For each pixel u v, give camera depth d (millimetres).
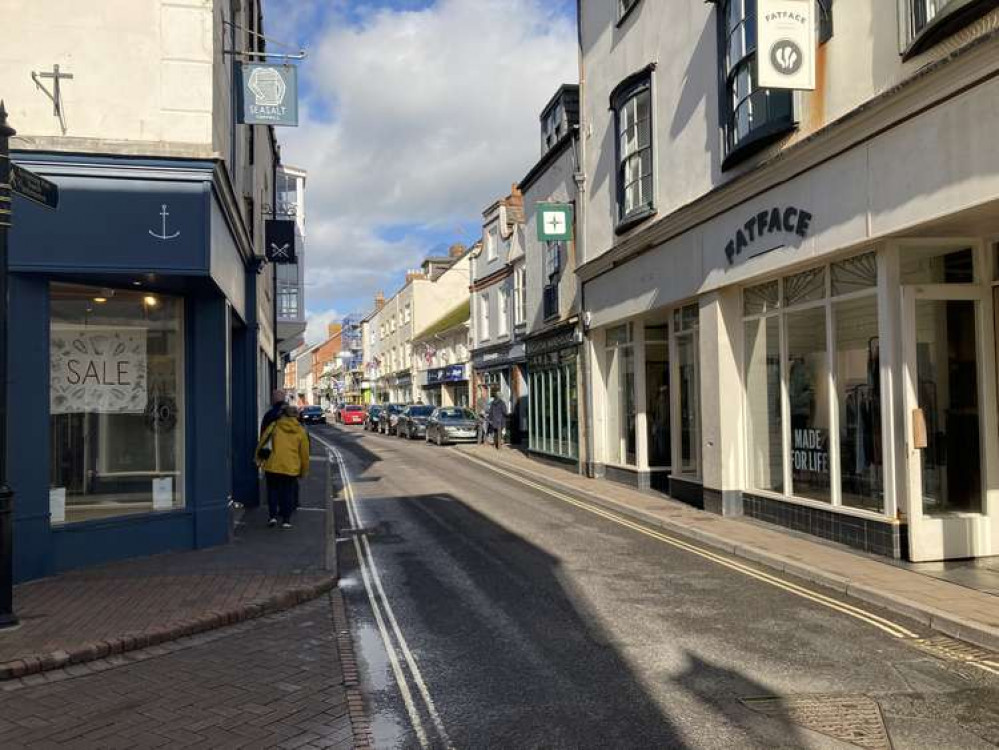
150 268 7996
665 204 12586
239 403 13328
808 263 9117
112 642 5727
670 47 12305
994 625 5828
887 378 8031
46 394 7879
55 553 8000
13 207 7648
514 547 9633
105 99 8109
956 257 8219
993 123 6254
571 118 19156
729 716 4516
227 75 10188
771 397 10375
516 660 5527
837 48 8289
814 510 9352
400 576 8219
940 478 8156
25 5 7973
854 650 5656
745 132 9992
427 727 4422
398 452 25578
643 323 14648
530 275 21719
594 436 16641
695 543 9742
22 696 4934
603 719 4492
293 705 4766
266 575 7879
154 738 4293
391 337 58312
